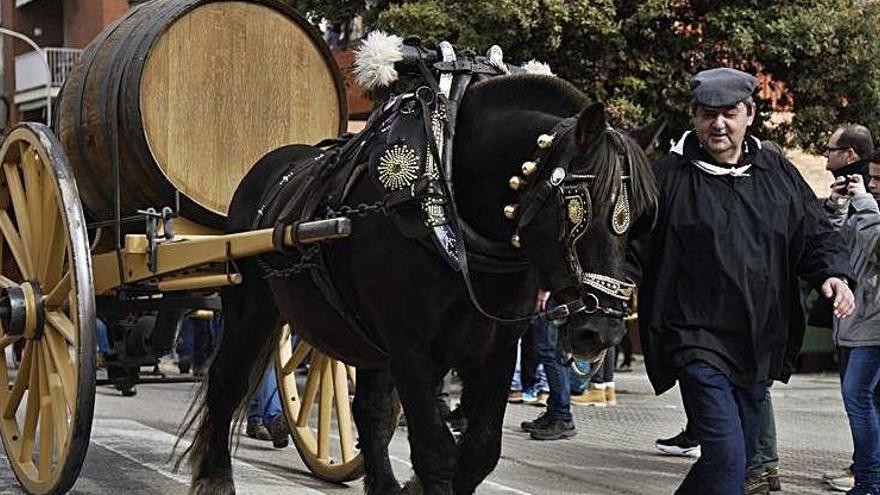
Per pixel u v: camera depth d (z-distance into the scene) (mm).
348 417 14297
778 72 26547
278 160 12508
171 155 13258
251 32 13750
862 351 13328
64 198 11797
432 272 9227
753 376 9477
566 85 9375
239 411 12508
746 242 9469
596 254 8172
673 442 16969
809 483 15227
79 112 13234
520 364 22094
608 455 17031
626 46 25500
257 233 10852
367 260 9656
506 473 15430
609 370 22969
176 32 13305
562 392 18266
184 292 13172
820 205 9914
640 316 9758
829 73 26234
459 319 9336
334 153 10688
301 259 10562
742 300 9406
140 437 17047
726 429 9195
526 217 8453
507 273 9242
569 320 8227
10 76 69625
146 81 13070
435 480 9234
